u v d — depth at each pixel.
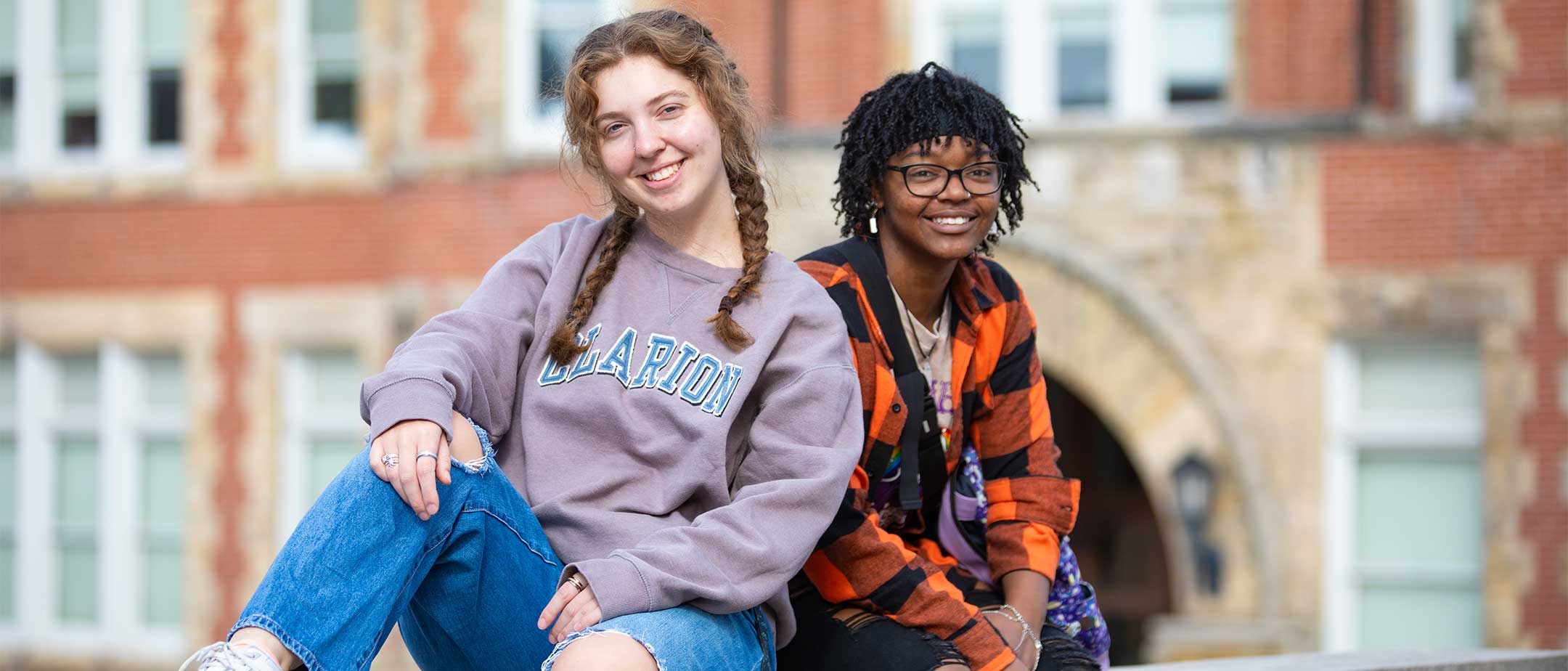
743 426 2.51
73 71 12.63
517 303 2.53
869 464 2.76
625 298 2.54
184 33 12.38
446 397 2.26
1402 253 9.42
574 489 2.41
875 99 2.92
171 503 12.31
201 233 12.13
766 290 2.52
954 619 2.59
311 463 12.05
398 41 11.59
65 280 12.37
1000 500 2.94
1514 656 3.73
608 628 2.16
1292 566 9.48
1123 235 9.70
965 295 2.92
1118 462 15.09
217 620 11.92
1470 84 9.58
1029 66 10.09
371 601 2.15
